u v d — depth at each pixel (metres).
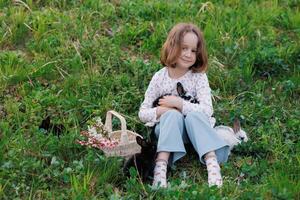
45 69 5.90
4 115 5.32
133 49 6.47
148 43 6.49
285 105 5.83
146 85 5.84
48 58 6.09
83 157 4.87
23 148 4.78
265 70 6.25
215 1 7.51
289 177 4.68
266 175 4.72
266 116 5.55
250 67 6.22
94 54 6.21
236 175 4.82
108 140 4.78
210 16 7.07
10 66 5.91
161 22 6.80
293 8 7.54
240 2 7.52
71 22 6.64
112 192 4.46
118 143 4.75
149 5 7.14
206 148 4.70
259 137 5.33
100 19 6.87
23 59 6.05
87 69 6.03
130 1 7.22
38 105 5.34
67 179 4.54
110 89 5.74
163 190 4.39
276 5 7.45
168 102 4.94
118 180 4.64
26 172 4.54
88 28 6.62
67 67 6.02
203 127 4.78
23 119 5.23
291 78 6.12
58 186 4.53
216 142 4.74
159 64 6.04
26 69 5.87
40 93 5.50
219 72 6.11
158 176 4.59
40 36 6.40
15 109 5.30
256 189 4.46
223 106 5.69
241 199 4.35
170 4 7.22
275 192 4.36
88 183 4.46
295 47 6.52
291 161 4.87
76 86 5.73
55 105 5.42
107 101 5.52
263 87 6.00
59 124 5.20
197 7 7.32
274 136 5.26
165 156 4.70
